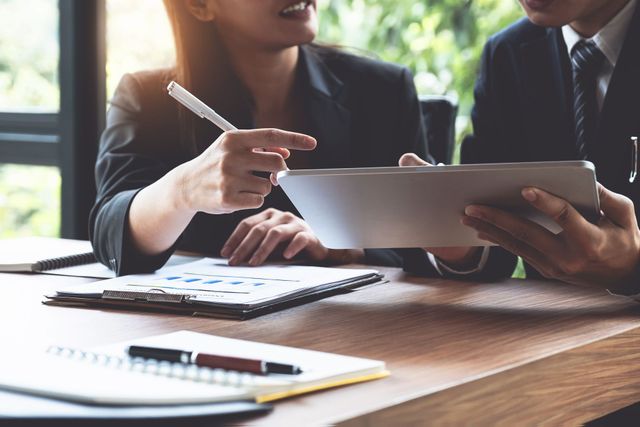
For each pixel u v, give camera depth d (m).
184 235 1.95
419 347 1.06
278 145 1.35
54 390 0.80
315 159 1.97
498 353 1.03
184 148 1.94
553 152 1.83
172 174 1.48
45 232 3.37
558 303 1.31
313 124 1.97
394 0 3.80
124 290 1.31
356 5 3.88
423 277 1.52
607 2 1.70
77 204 3.19
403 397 0.86
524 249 1.28
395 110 2.02
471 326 1.17
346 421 0.80
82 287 1.37
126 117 1.95
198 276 1.46
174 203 1.46
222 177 1.36
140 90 1.97
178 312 1.26
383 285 1.46
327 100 1.99
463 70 3.65
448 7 3.69
